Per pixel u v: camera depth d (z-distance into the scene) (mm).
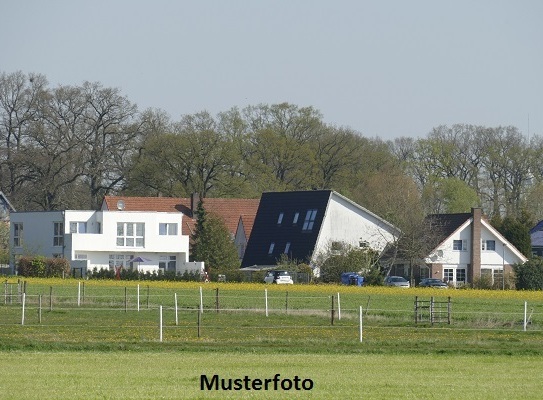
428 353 95250
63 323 119250
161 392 70438
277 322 125125
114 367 82312
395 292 199000
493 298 192375
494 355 94875
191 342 99688
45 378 76062
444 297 187000
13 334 105812
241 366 83812
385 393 71312
